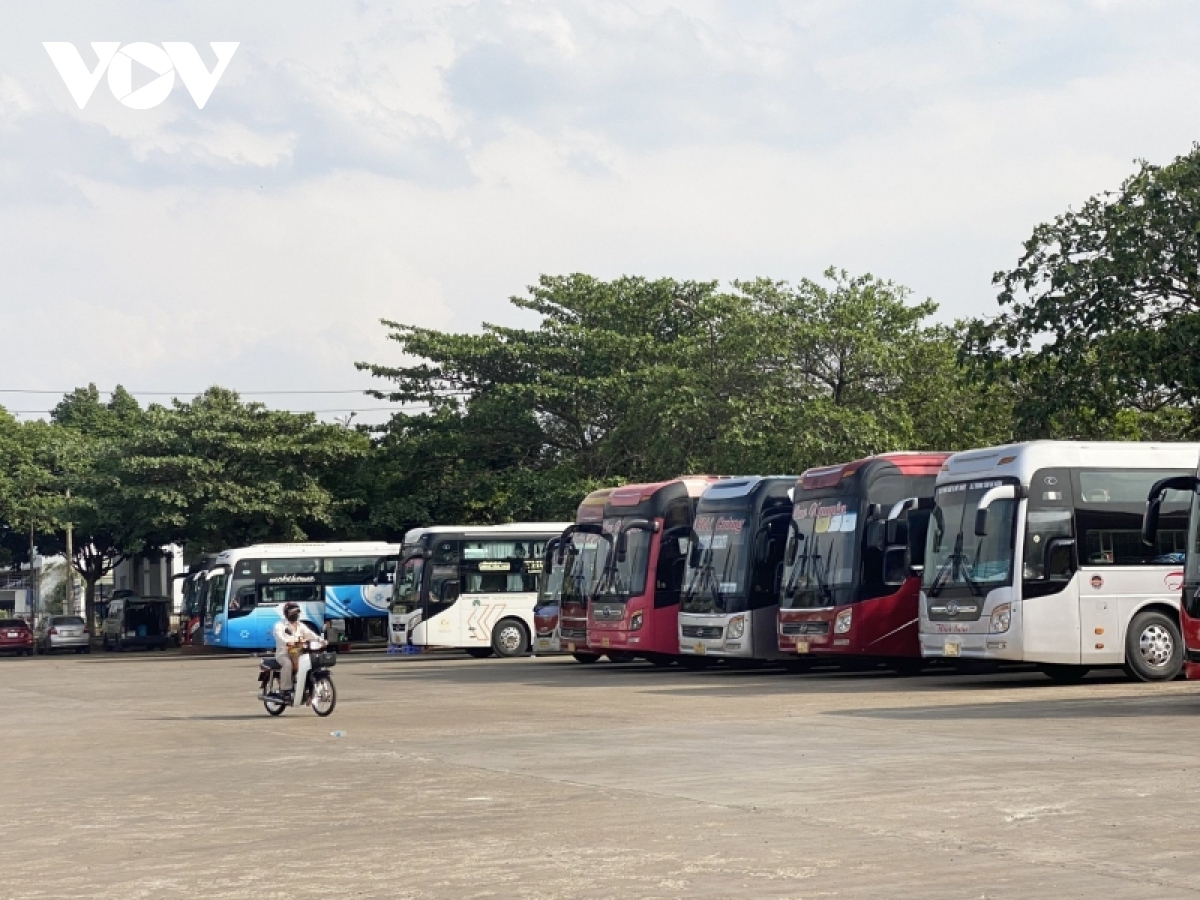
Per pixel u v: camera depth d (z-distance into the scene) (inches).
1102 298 1118.4
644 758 574.2
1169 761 505.4
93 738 771.4
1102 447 921.5
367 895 326.6
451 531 1676.9
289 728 794.2
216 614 1959.9
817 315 1769.2
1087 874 323.3
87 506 2348.7
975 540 925.8
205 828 437.1
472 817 436.8
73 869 375.6
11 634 2554.1
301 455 2322.8
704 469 1823.3
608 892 320.2
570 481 2012.8
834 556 1080.2
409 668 1444.4
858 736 627.8
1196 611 737.0
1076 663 900.6
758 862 349.4
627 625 1298.0
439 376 2166.6
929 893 308.7
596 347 2087.8
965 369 1673.2
